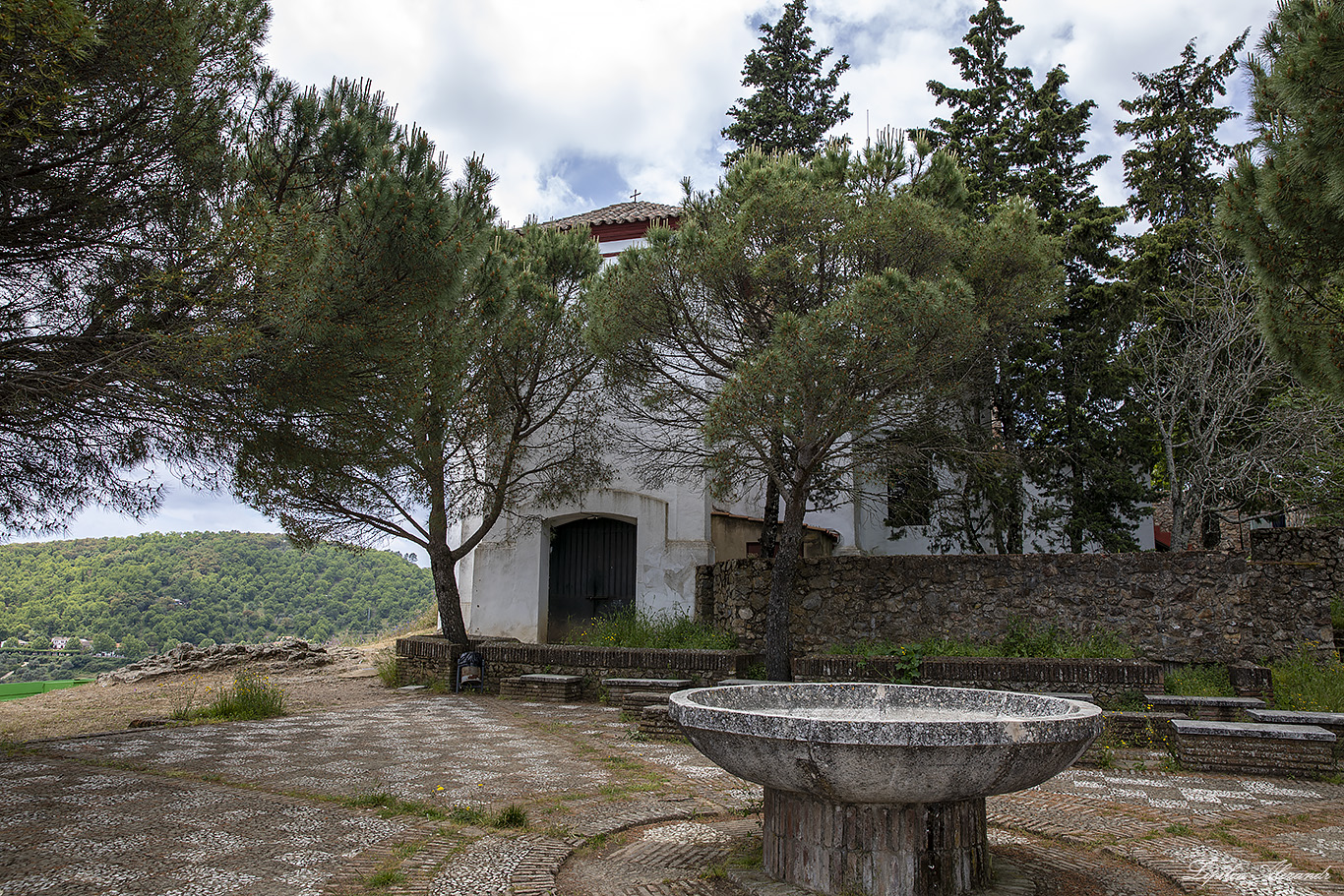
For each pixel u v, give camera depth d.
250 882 4.09
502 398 13.58
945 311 9.38
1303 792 6.46
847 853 3.93
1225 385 13.83
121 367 6.76
